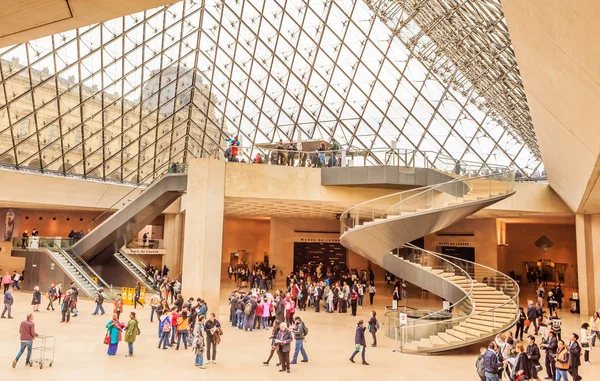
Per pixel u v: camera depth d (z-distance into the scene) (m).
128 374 11.39
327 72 39.91
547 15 7.10
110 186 39.78
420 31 32.56
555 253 41.22
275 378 11.55
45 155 37.41
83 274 27.30
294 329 13.52
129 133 41.94
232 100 44.06
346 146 41.84
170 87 42.75
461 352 15.80
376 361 13.96
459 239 37.91
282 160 24.69
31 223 40.91
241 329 18.66
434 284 21.61
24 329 11.82
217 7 38.41
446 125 40.44
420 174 24.34
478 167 25.17
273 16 38.19
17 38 5.05
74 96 37.03
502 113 36.16
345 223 22.36
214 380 11.16
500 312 17.16
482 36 24.53
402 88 39.31
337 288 25.09
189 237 22.73
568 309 29.08
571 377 12.78
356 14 36.31
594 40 6.54
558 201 29.28
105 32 35.09
